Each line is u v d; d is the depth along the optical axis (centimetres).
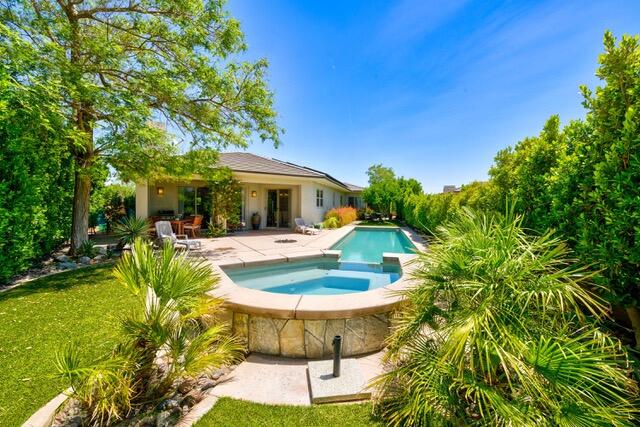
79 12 742
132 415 233
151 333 246
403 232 1549
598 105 263
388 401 245
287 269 805
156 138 773
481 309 190
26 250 597
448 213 990
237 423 235
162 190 1465
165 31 793
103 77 770
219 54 867
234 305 372
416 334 236
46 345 338
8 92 465
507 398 188
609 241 229
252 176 1469
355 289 658
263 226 1700
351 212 2202
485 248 214
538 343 175
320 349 358
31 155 623
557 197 294
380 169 4866
